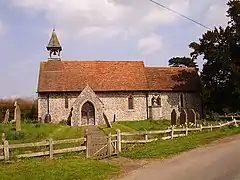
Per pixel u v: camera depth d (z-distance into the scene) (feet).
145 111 175.32
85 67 179.11
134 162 55.42
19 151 57.16
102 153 61.11
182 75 188.96
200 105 185.37
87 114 156.87
